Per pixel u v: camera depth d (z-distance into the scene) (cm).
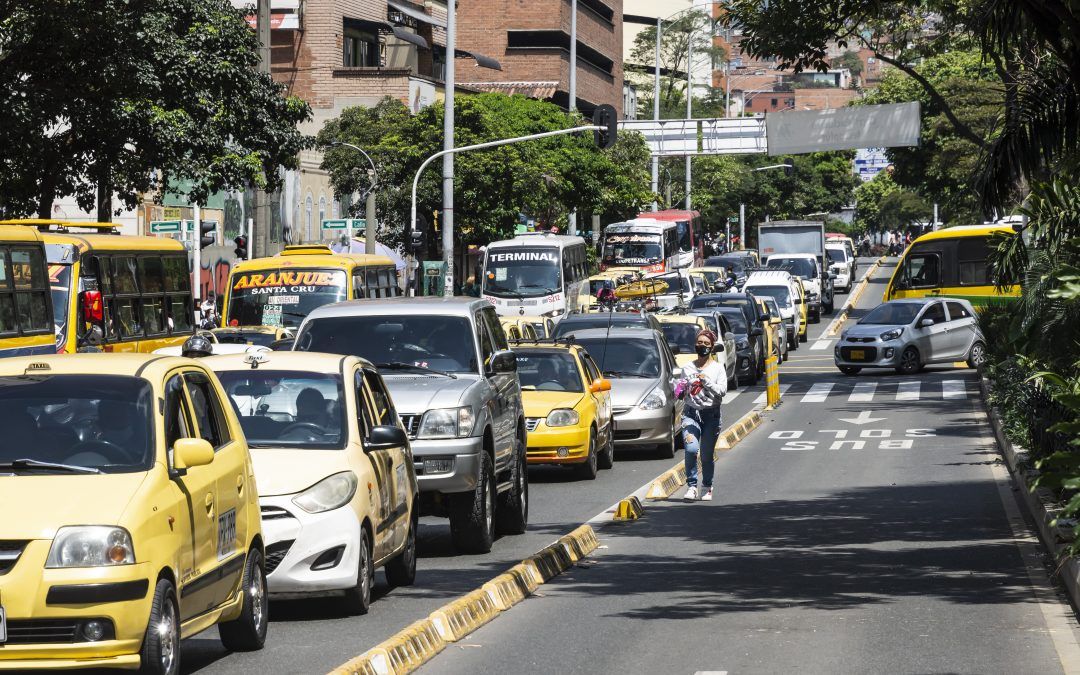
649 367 4334
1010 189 3130
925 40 5256
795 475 3812
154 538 1395
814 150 6994
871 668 1612
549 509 3234
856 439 4662
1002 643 1744
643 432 4169
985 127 11244
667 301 9312
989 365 5384
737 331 7062
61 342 4056
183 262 5050
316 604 2045
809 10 3084
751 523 2947
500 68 15775
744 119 12656
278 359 2091
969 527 2811
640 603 2067
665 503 3312
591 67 17575
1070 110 3034
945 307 7331
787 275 9625
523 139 7062
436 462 2453
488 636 1833
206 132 5122
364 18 12181
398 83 11575
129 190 5481
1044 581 2186
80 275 4144
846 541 2669
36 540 1346
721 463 4138
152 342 4709
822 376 7325
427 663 1669
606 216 12444
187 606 1488
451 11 7062
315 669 1605
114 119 4772
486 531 2570
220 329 4741
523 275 8250
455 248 10581
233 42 5247
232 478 1652
